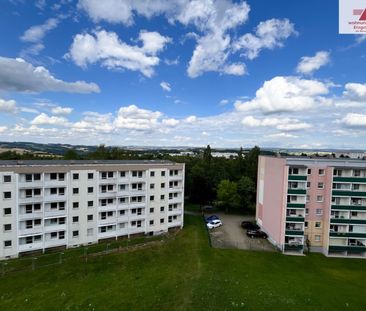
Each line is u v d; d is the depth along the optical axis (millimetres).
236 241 49531
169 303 24797
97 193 47375
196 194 77812
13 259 39125
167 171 55375
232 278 31859
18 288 29797
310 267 38844
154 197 53969
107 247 45156
